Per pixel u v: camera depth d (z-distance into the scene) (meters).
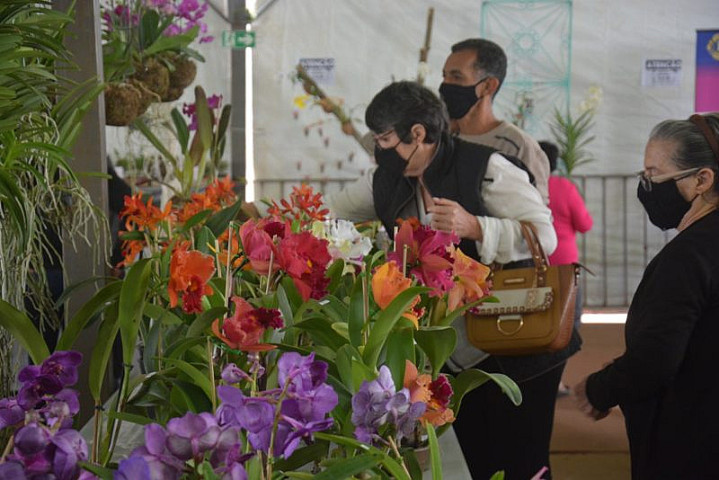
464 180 3.62
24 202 1.77
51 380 1.18
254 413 1.13
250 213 3.59
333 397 1.19
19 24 1.80
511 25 6.61
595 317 7.09
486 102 4.20
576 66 6.66
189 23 3.76
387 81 6.57
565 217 4.95
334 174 6.73
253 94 6.64
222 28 5.04
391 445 1.34
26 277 1.94
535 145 4.20
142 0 3.36
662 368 2.40
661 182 2.52
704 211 2.50
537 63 6.66
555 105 6.70
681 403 2.44
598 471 4.59
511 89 6.70
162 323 2.06
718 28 6.63
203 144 4.00
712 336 2.40
